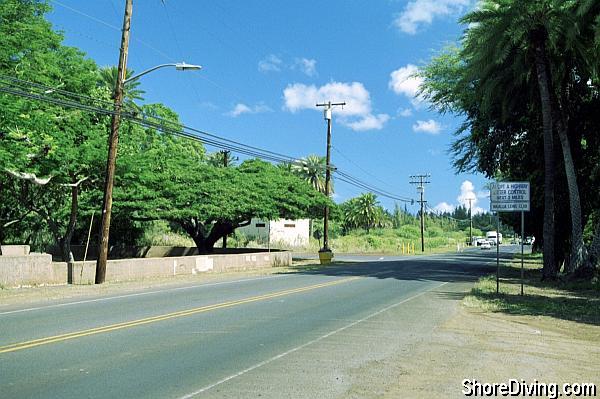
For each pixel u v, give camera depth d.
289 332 10.99
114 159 22.59
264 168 45.78
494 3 25.89
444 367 8.12
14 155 20.42
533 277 28.23
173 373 7.66
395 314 13.82
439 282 24.59
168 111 41.28
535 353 9.17
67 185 25.88
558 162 29.12
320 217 45.44
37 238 39.62
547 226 25.72
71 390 6.76
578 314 14.13
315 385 7.08
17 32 22.80
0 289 18.94
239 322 12.21
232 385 7.05
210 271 30.67
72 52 27.00
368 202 115.25
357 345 9.74
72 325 11.63
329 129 45.75
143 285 21.77
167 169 35.72
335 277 26.77
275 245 72.25
